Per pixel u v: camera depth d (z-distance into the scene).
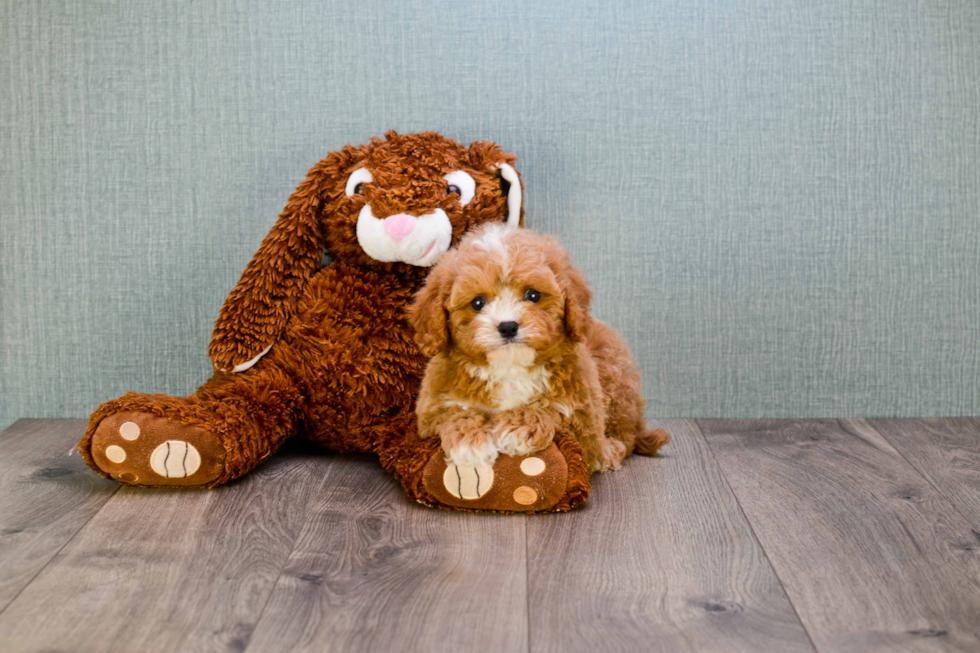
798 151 1.85
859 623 1.09
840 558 1.27
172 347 1.92
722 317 1.91
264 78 1.82
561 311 1.39
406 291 1.67
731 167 1.85
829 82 1.83
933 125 1.85
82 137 1.84
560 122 1.84
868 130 1.85
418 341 1.43
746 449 1.74
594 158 1.85
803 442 1.78
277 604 1.13
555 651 1.03
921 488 1.54
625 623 1.09
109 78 1.82
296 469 1.63
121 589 1.17
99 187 1.86
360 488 1.54
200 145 1.84
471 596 1.15
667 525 1.38
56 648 1.03
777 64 1.82
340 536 1.34
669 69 1.82
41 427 1.88
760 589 1.17
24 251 1.88
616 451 1.62
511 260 1.35
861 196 1.87
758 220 1.87
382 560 1.25
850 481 1.57
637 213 1.87
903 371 1.93
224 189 1.86
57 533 1.34
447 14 1.81
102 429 1.48
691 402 1.94
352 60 1.82
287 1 1.80
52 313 1.90
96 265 1.88
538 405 1.43
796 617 1.10
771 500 1.48
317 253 1.70
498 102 1.83
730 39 1.82
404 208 1.57
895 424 1.90
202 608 1.12
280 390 1.63
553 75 1.82
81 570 1.22
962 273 1.90
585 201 1.86
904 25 1.82
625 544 1.31
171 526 1.37
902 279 1.90
